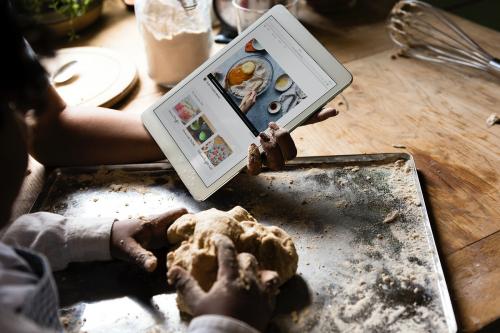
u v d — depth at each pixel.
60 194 0.66
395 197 0.62
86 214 0.63
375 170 0.66
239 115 0.64
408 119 0.79
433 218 0.60
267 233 0.53
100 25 1.16
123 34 1.12
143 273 0.54
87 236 0.55
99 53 0.98
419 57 0.95
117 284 0.54
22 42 0.44
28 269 0.41
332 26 1.10
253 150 0.60
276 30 0.66
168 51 0.86
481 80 0.87
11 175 0.41
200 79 0.68
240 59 0.67
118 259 0.56
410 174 0.65
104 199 0.65
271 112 0.62
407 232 0.57
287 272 0.51
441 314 0.48
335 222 0.59
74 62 0.95
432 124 0.78
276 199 0.64
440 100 0.83
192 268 0.48
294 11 0.96
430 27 1.02
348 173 0.66
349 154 0.71
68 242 0.55
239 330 0.41
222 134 0.64
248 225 0.54
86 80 0.90
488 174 0.67
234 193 0.65
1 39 0.41
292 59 0.64
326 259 0.55
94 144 0.71
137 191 0.66
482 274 0.53
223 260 0.46
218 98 0.66
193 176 0.64
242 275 0.45
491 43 0.96
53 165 0.73
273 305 0.48
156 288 0.53
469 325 0.47
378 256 0.54
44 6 1.06
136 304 0.51
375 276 0.52
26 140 0.44
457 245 0.56
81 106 0.77
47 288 0.40
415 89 0.87
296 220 0.60
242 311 0.43
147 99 0.89
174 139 0.67
